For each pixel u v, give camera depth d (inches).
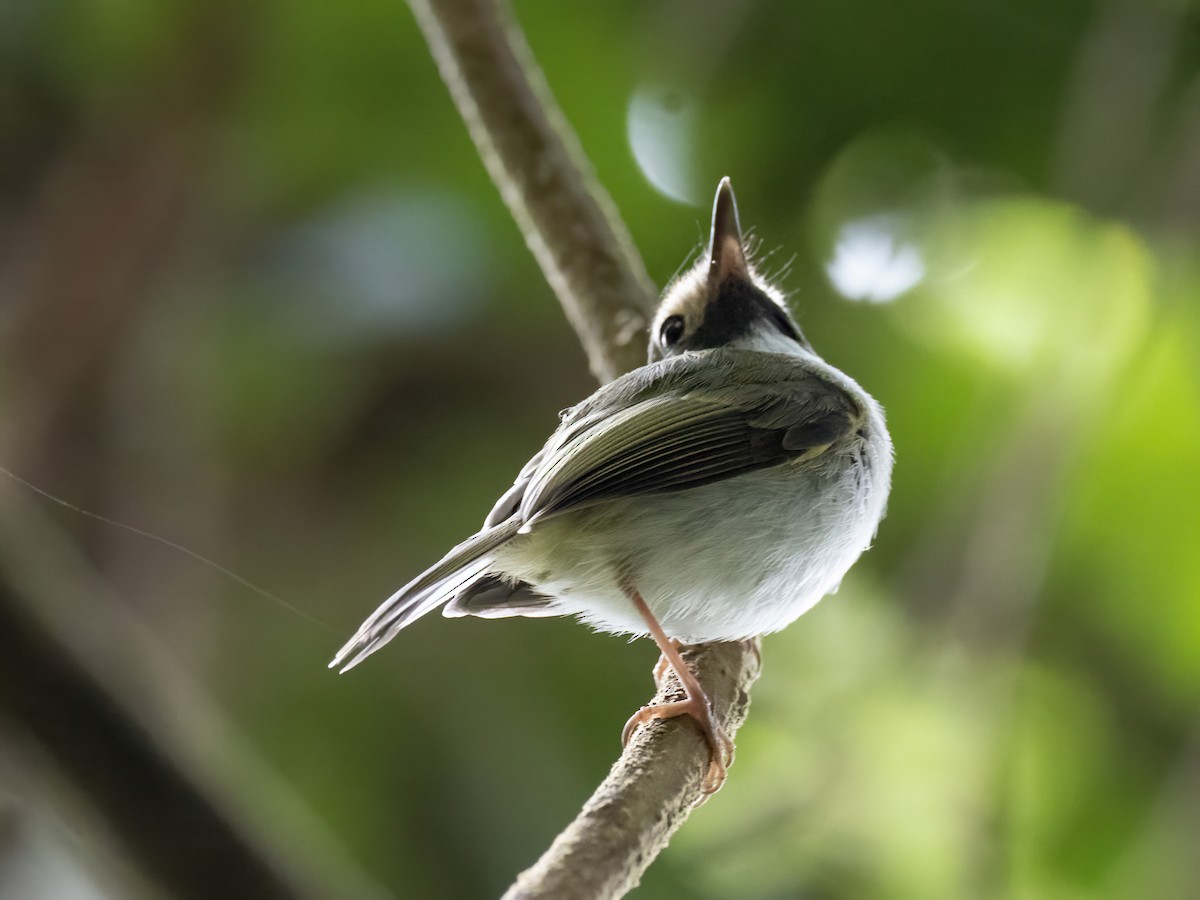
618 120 448.1
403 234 458.9
